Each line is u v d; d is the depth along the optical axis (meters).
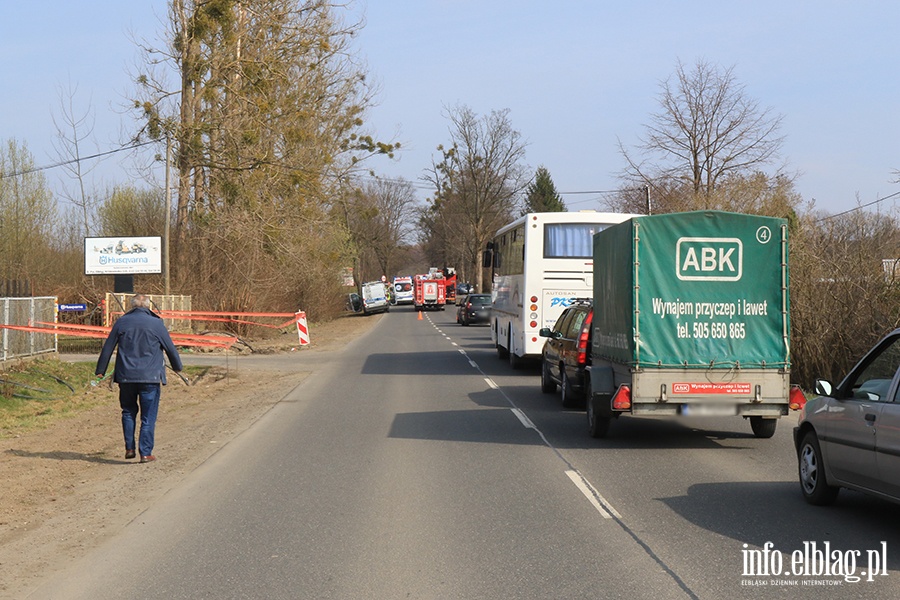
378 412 14.90
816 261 17.09
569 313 16.00
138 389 10.75
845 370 16.61
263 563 6.24
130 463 10.59
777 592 5.47
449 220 92.06
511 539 6.79
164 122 34.50
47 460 10.84
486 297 52.78
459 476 9.36
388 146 47.19
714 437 12.11
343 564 6.18
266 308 39.84
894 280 15.90
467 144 81.69
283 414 14.84
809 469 7.93
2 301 17.88
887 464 6.58
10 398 16.33
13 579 5.98
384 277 83.56
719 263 10.98
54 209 41.50
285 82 37.94
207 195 37.94
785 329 11.01
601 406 11.69
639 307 10.91
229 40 35.78
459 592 5.52
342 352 30.56
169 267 35.66
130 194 47.28
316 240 44.16
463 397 16.97
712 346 10.95
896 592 5.47
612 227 11.91
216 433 12.88
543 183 115.81
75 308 33.47
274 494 8.58
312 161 40.97
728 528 7.08
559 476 9.33
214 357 28.52
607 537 6.82
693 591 5.50
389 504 8.05
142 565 6.25
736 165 37.72
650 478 9.21
